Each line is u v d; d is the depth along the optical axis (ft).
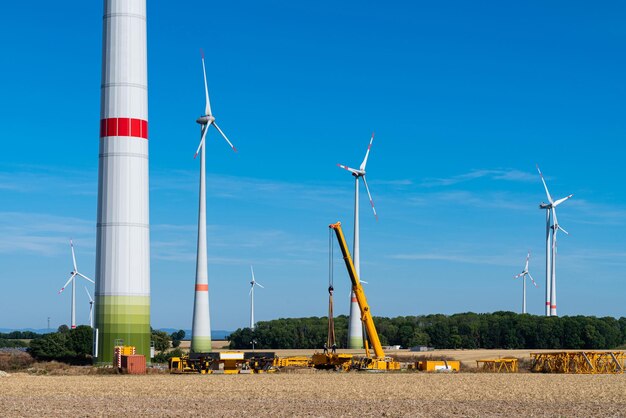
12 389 239.71
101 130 337.93
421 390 239.09
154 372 327.88
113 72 336.70
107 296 333.01
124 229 333.42
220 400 206.69
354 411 180.34
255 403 198.39
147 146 341.00
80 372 321.93
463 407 190.39
